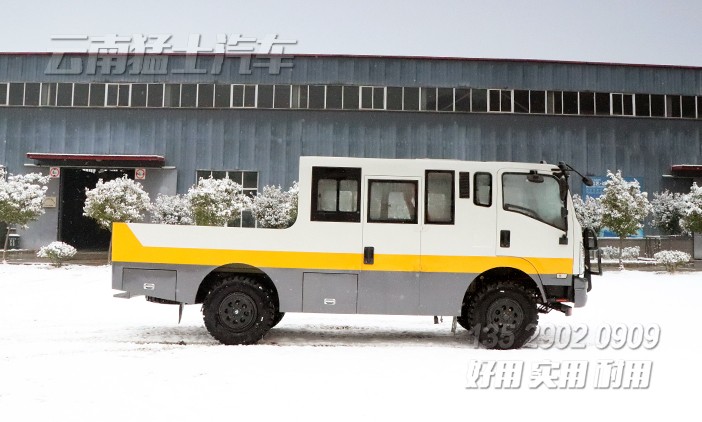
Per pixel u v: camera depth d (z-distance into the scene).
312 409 4.90
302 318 10.65
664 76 28.86
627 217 21.92
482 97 28.16
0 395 5.22
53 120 27.84
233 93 28.06
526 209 8.16
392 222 8.07
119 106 27.95
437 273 8.02
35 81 27.95
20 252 26.31
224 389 5.50
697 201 22.78
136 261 8.12
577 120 28.36
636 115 28.66
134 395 5.26
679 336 8.81
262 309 8.02
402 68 28.06
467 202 8.11
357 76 28.03
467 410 4.98
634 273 20.77
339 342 8.38
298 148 27.86
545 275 8.03
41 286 14.99
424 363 6.82
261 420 4.59
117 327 9.34
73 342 8.00
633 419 4.82
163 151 27.80
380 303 8.00
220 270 8.28
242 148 27.86
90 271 19.33
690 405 5.24
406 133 27.94
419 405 5.09
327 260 8.04
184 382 5.75
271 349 7.59
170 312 11.15
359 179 8.15
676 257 20.59
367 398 5.27
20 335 8.52
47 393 5.30
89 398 5.14
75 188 32.41
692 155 28.77
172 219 24.20
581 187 28.09
